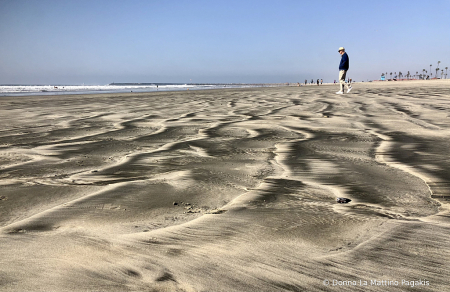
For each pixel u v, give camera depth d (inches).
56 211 74.7
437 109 271.9
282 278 49.0
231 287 47.1
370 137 164.6
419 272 49.9
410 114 246.5
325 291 46.1
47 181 97.0
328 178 99.3
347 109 292.5
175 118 248.5
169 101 434.9
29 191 87.8
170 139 165.8
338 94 515.2
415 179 96.6
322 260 53.7
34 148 146.1
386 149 137.2
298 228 65.6
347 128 192.7
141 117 257.8
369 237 61.1
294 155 129.8
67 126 213.6
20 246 58.3
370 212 73.0
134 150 141.2
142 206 78.0
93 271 50.8
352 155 128.3
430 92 511.2
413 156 123.8
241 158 125.7
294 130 188.5
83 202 80.2
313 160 121.3
